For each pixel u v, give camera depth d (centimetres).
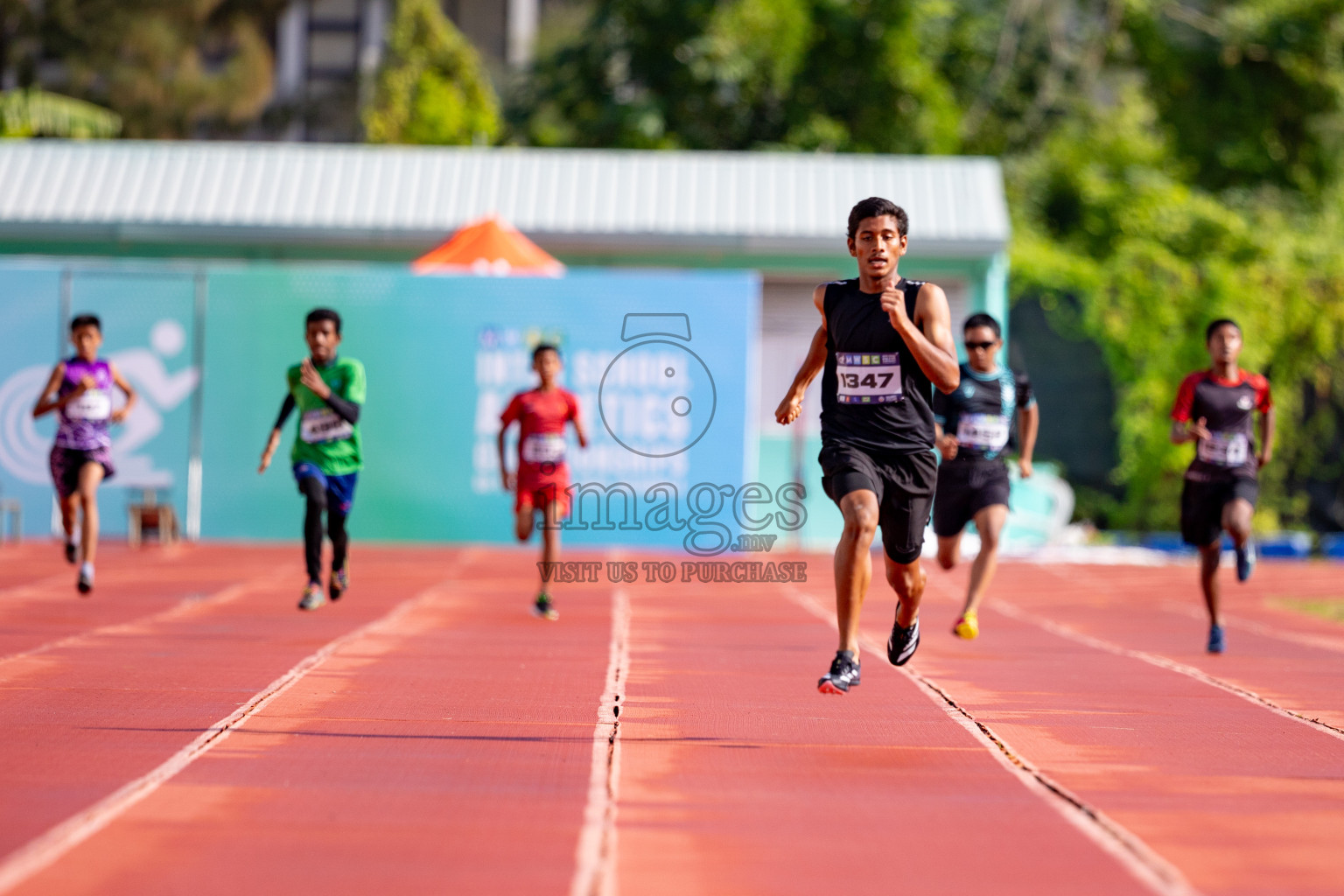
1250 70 10706
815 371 2227
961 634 2914
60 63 15838
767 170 6781
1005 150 11469
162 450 5691
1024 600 4466
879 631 3481
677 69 10931
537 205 6644
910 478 2067
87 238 6638
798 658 2938
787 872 1381
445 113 12450
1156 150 10894
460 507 5691
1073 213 10450
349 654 2847
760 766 1853
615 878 1355
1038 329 7006
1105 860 1438
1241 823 1598
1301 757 1984
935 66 11594
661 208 6581
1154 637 3544
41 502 5672
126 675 2509
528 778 1762
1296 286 7144
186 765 1803
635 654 2941
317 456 3338
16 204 6625
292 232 6581
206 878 1338
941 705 2367
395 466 5688
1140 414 6950
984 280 6431
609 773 1800
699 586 4566
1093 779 1817
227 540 5678
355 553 5447
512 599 4038
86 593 3503
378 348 5700
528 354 5659
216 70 17062
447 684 2478
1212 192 10625
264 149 6925
